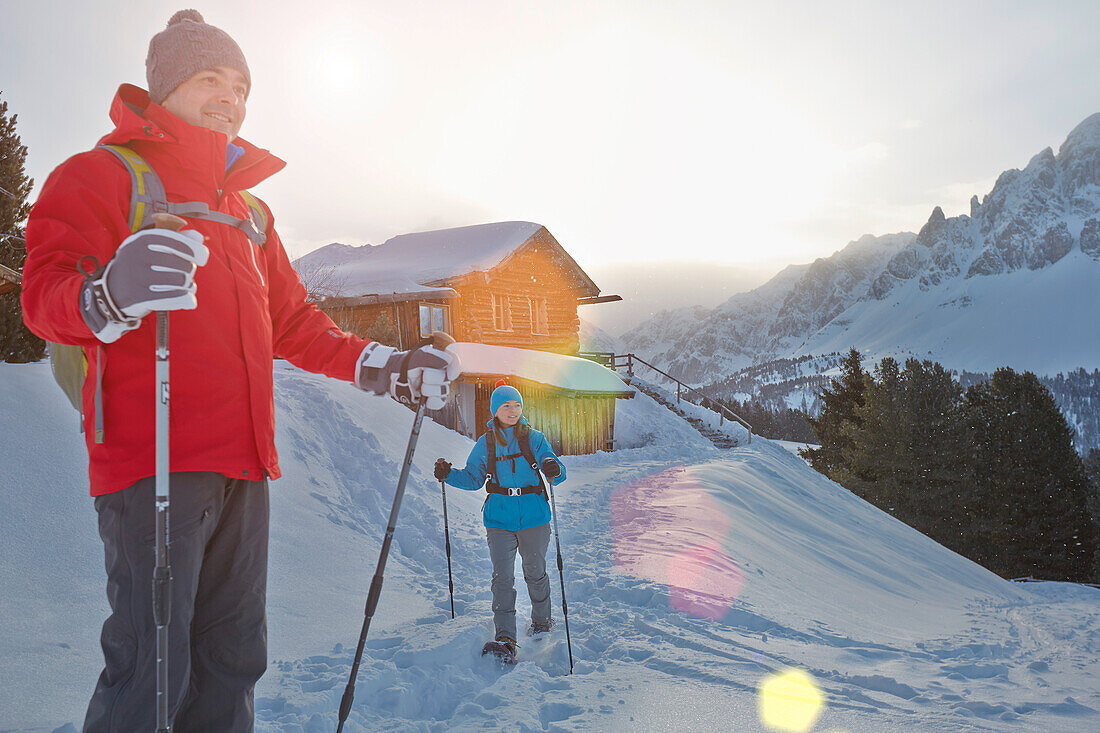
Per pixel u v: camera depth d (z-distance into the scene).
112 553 1.90
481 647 4.84
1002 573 42.03
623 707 3.83
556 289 31.89
